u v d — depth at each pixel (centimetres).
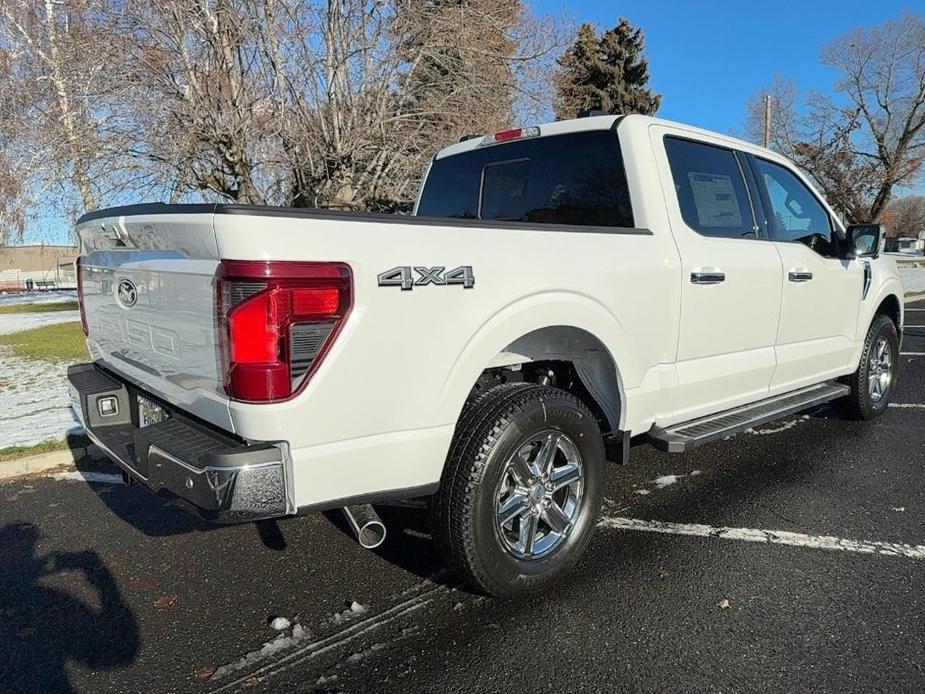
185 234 235
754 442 528
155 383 288
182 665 262
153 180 1211
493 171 441
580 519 317
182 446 243
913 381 755
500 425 276
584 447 313
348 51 1211
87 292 360
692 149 392
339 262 229
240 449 227
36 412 645
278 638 279
